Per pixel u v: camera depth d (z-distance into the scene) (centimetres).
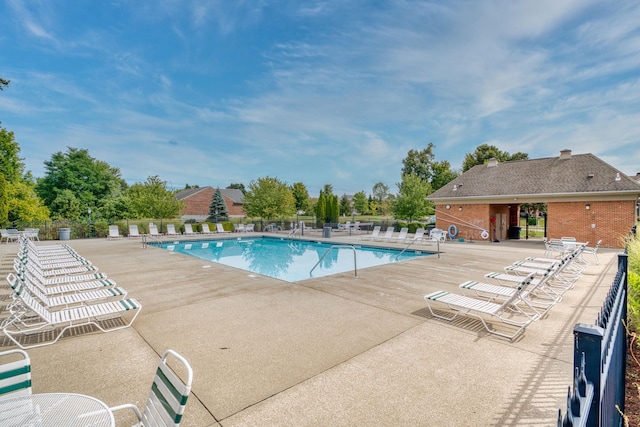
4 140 2639
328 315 553
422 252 1489
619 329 266
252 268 1273
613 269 980
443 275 888
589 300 643
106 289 625
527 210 4022
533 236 2430
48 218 3152
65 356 405
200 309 589
